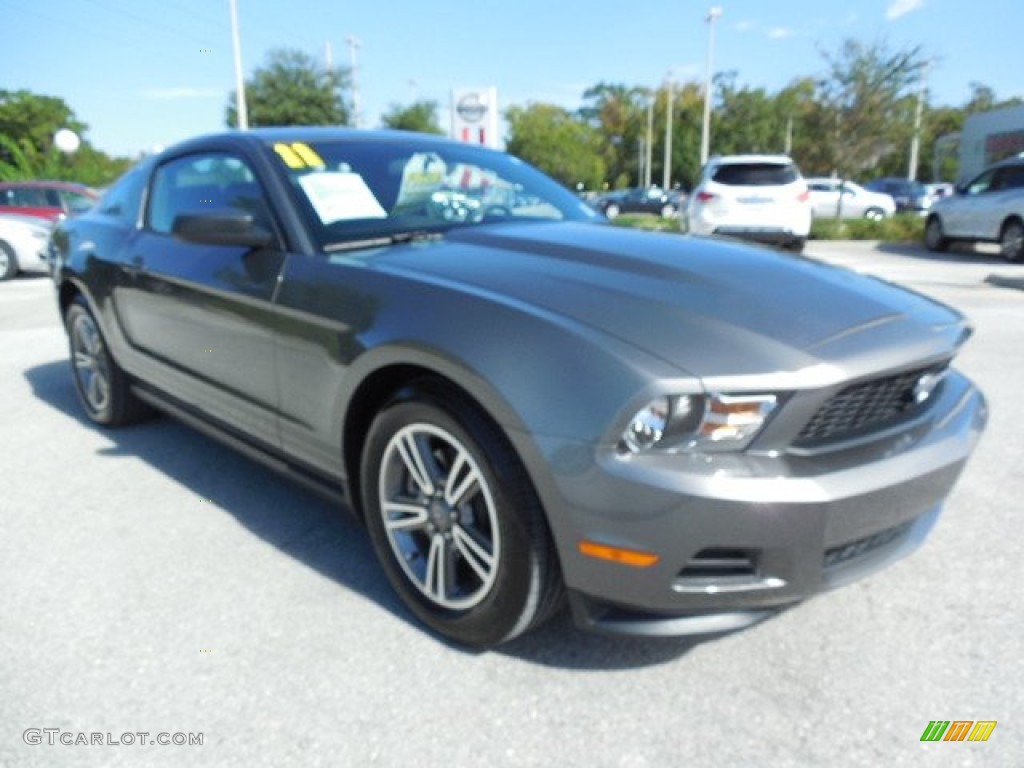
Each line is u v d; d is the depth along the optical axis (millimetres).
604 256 2365
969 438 2141
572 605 1910
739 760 1764
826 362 1789
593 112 83375
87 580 2547
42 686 2023
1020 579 2504
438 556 2170
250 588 2494
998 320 6980
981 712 1905
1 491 3271
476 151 3523
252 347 2678
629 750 1797
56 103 46969
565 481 1782
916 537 2174
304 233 2598
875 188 30438
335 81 31828
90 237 3891
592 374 1770
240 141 3041
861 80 19703
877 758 1764
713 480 1705
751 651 2158
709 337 1831
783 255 2654
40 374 5312
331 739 1833
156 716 1911
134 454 3697
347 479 2439
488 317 1975
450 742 1822
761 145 53000
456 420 1987
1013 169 12648
